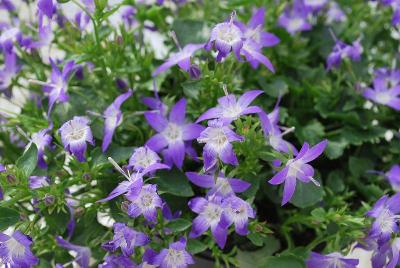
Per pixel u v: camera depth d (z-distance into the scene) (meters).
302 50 0.46
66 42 0.41
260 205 0.41
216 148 0.31
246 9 0.46
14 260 0.32
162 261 0.32
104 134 0.36
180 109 0.36
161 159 0.36
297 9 0.47
